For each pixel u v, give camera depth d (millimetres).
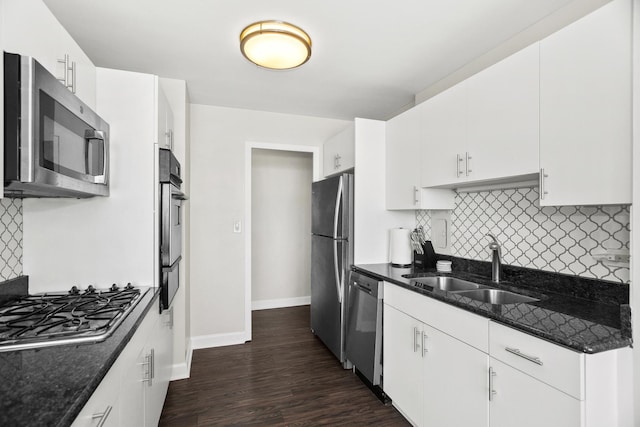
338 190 2721
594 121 1226
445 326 1606
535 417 1151
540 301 1511
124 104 1826
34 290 1693
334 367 2686
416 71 2439
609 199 1177
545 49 1418
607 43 1183
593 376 1022
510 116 1590
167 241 1860
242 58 2244
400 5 1661
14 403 700
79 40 2004
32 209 1692
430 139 2199
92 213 1776
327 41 2014
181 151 2586
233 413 2035
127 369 1156
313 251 3357
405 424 1931
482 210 2205
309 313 4191
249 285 3285
